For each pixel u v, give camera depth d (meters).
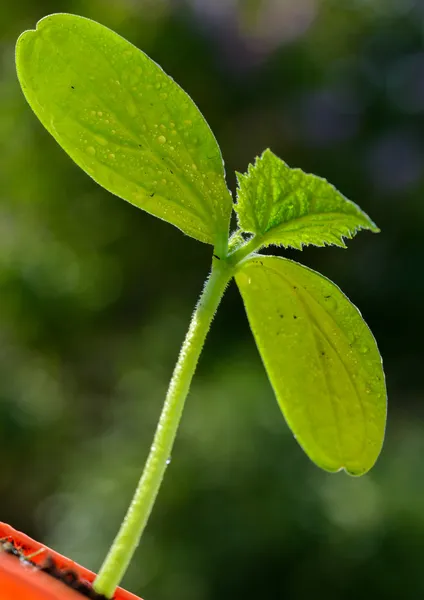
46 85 0.29
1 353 1.24
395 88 1.42
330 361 0.30
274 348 0.30
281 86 1.39
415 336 1.26
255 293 0.30
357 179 1.35
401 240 1.30
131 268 1.37
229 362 1.12
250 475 0.86
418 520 0.81
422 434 1.01
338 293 0.29
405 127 1.40
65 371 1.32
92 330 1.36
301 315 0.30
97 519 0.92
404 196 1.33
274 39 1.40
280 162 0.28
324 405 0.30
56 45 0.28
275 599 0.79
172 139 0.29
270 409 0.94
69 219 1.37
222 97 1.37
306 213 0.28
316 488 0.85
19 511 1.10
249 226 0.28
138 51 0.29
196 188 0.29
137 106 0.29
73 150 0.29
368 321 1.28
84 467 1.02
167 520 0.84
